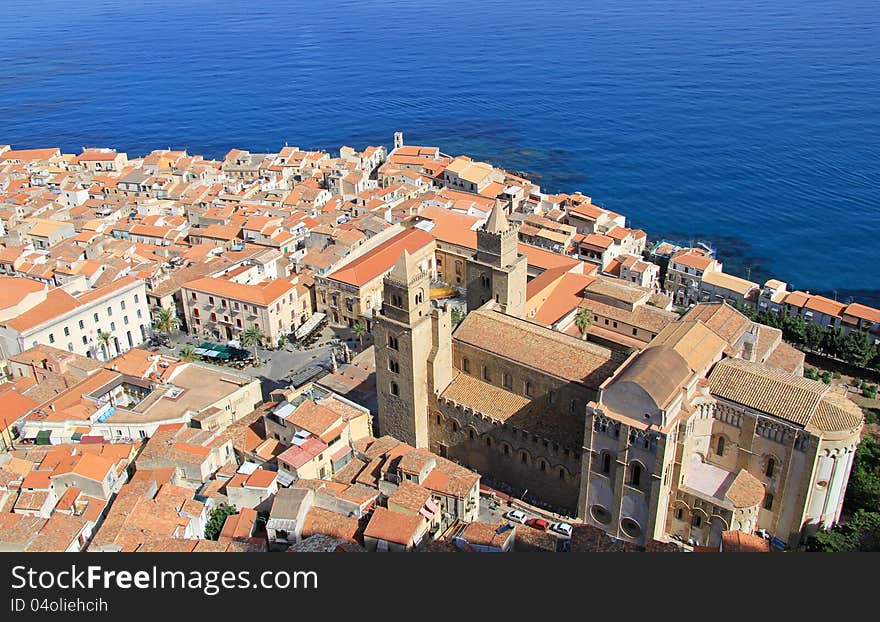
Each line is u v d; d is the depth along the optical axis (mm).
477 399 119000
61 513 102500
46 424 121125
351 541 91312
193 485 111750
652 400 92500
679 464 97375
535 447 111875
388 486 105500
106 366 140000
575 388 109250
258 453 115688
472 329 122625
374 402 136750
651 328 144500
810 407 96875
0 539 95125
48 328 156250
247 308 172125
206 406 128000
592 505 104312
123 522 94875
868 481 108125
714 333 112500
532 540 93250
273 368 164375
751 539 90562
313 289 185375
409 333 113500
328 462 112312
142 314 178750
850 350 160500
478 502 106500
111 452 114375
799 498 99000
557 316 150750
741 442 102375
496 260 135375
